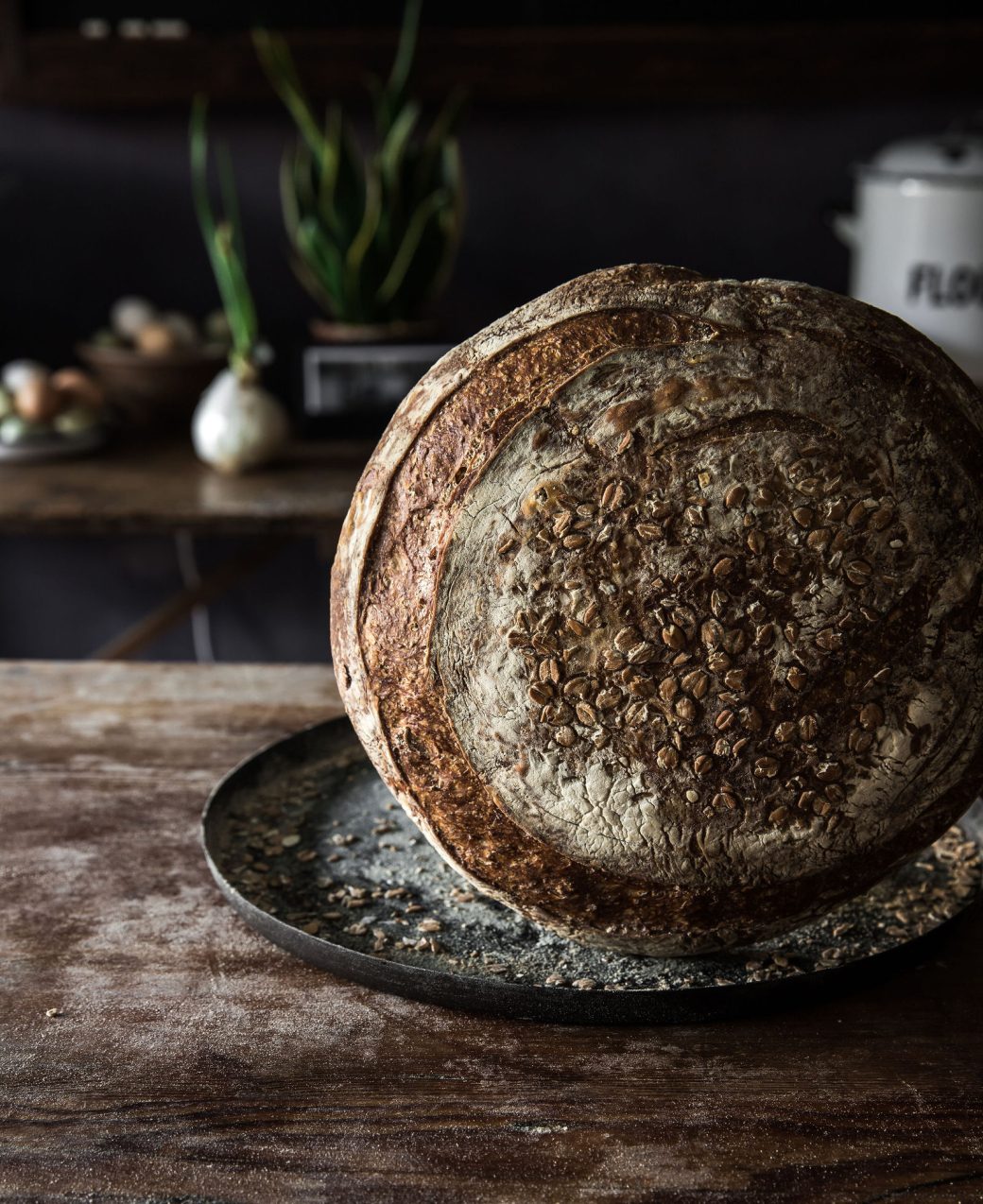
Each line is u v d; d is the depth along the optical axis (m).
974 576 0.63
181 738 0.99
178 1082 0.61
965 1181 0.55
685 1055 0.63
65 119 1.88
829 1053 0.63
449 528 0.62
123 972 0.70
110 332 1.86
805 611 0.61
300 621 2.08
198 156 1.66
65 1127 0.58
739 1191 0.55
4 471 1.70
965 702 0.63
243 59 1.81
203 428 1.65
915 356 0.63
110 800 0.90
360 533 0.66
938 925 0.68
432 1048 0.64
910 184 1.63
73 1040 0.64
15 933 0.74
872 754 0.62
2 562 2.05
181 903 0.77
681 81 1.82
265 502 1.56
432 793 0.65
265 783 0.92
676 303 0.63
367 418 1.76
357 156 1.88
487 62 1.81
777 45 1.79
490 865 0.65
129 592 2.06
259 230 1.94
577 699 0.61
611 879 0.64
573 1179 0.55
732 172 1.90
